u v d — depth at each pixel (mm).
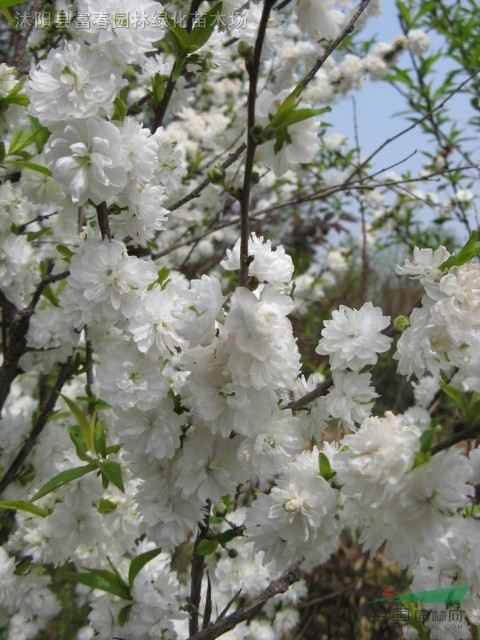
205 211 841
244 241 231
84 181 242
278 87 690
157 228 286
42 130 365
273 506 260
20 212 430
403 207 944
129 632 312
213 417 242
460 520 307
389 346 268
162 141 353
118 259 259
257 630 513
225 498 348
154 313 259
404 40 714
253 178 219
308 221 989
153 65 437
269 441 257
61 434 430
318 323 958
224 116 829
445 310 250
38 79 246
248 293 228
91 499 351
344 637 617
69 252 295
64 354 435
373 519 218
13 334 407
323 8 233
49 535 363
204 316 227
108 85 247
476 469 246
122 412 258
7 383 415
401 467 194
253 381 230
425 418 514
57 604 461
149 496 267
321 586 649
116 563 385
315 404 299
